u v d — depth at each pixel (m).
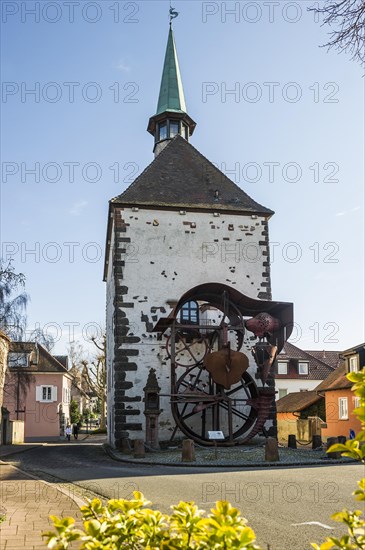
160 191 27.12
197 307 25.88
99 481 13.59
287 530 7.65
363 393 3.71
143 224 25.98
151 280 25.48
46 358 53.38
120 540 3.69
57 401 52.38
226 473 14.63
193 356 23.72
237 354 22.39
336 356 68.25
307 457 18.58
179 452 21.09
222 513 3.46
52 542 3.46
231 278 26.28
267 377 23.50
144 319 25.00
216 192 27.58
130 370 24.34
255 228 27.00
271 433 24.48
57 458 21.88
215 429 23.12
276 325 23.55
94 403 98.38
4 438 34.38
